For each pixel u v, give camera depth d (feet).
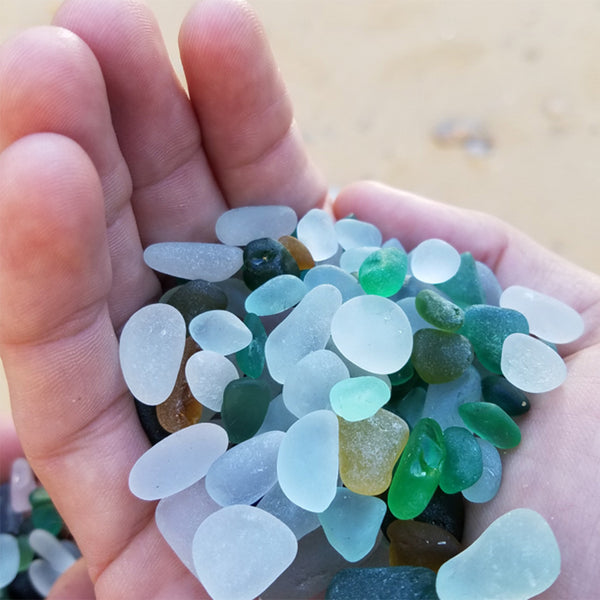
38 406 0.40
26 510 0.60
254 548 0.38
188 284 0.46
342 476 0.40
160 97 0.46
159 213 0.50
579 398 0.44
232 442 0.43
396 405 0.46
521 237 0.57
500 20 1.15
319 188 0.59
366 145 1.02
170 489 0.41
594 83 1.05
